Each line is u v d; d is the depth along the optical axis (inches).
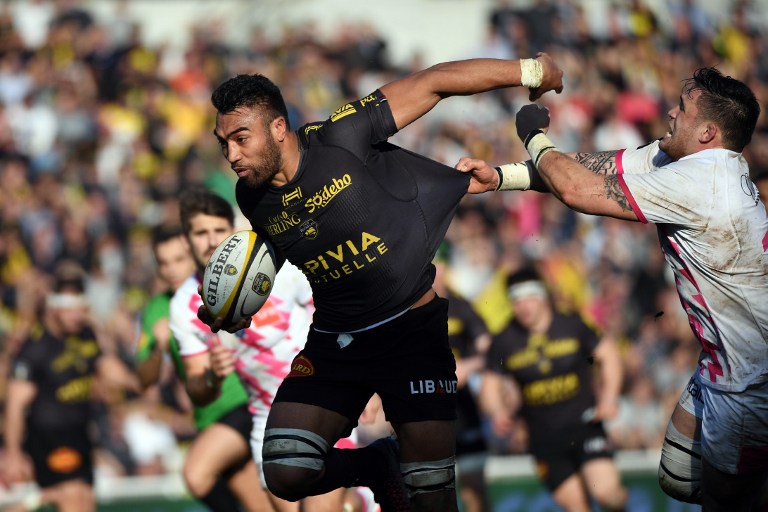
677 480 790.5
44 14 2578.7
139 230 1893.5
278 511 939.3
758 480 757.9
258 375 940.0
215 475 1012.5
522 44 2415.1
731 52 2591.0
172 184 2023.9
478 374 1475.1
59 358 1317.7
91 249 1891.0
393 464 795.4
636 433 1612.9
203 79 2333.9
